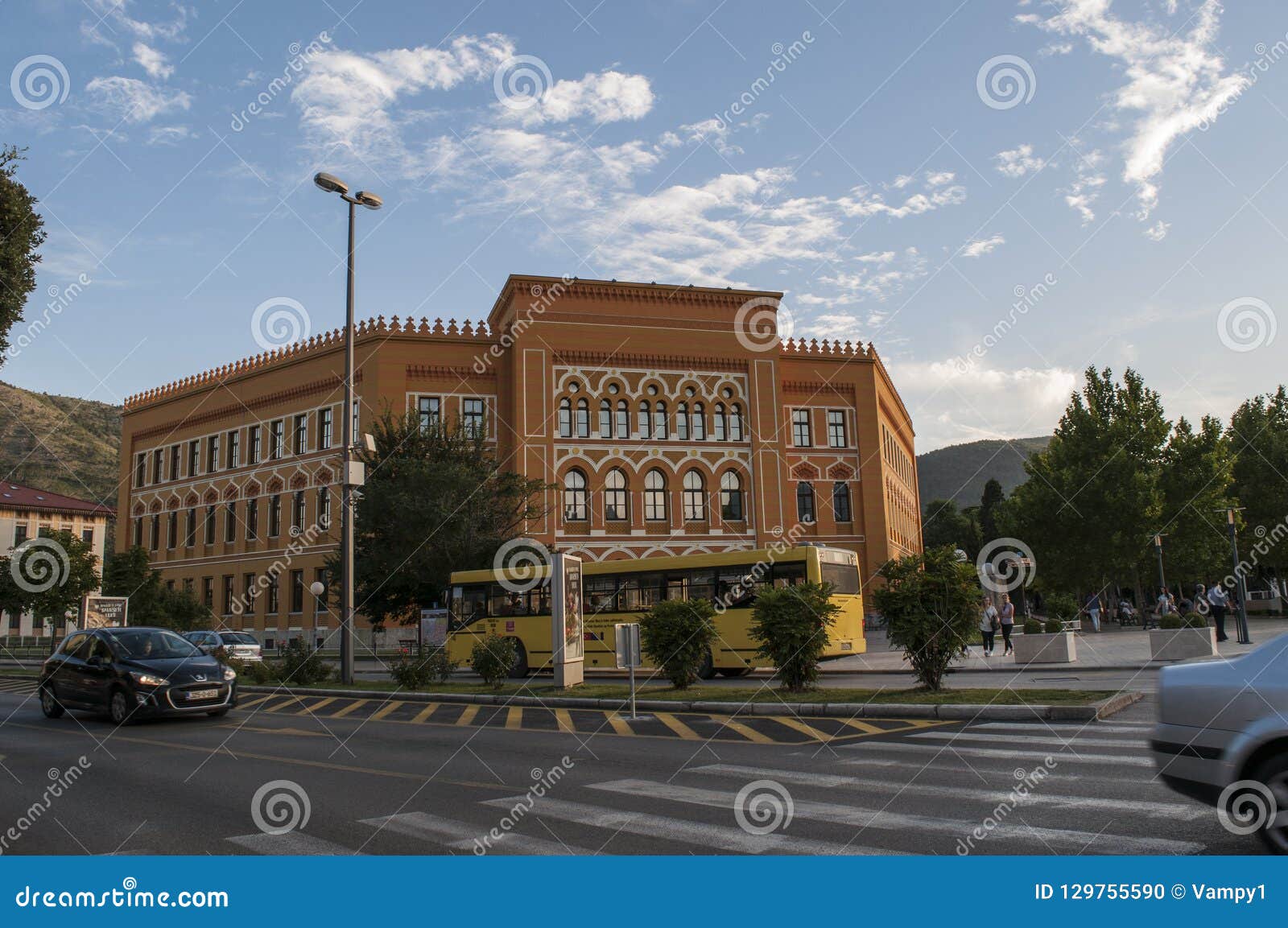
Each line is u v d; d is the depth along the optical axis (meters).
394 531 35.91
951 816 7.45
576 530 47.16
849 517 52.81
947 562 16.55
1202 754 6.12
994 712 13.74
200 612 42.75
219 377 55.84
